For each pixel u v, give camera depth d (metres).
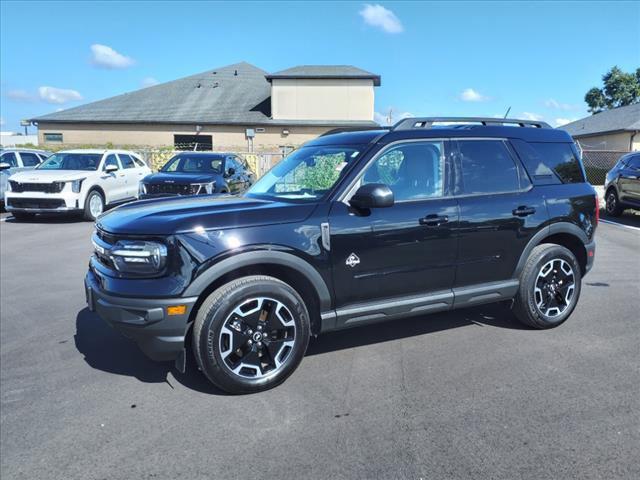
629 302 5.89
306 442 3.12
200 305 3.65
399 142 4.29
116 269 3.63
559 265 4.96
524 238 4.73
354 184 4.07
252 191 4.80
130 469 2.89
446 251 4.35
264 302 3.71
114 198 14.38
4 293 6.54
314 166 4.41
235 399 3.67
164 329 3.51
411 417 3.38
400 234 4.12
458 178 4.50
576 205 5.01
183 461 2.95
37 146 34.19
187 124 35.12
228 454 3.01
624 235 11.00
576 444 3.05
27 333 5.09
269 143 35.12
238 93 38.91
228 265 3.57
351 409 3.50
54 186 12.80
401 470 2.84
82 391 3.83
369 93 35.03
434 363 4.23
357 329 5.05
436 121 4.67
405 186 4.29
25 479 2.82
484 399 3.61
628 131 31.33
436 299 4.38
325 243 3.86
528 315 4.87
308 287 3.95
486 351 4.46
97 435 3.23
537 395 3.65
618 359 4.27
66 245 9.89
